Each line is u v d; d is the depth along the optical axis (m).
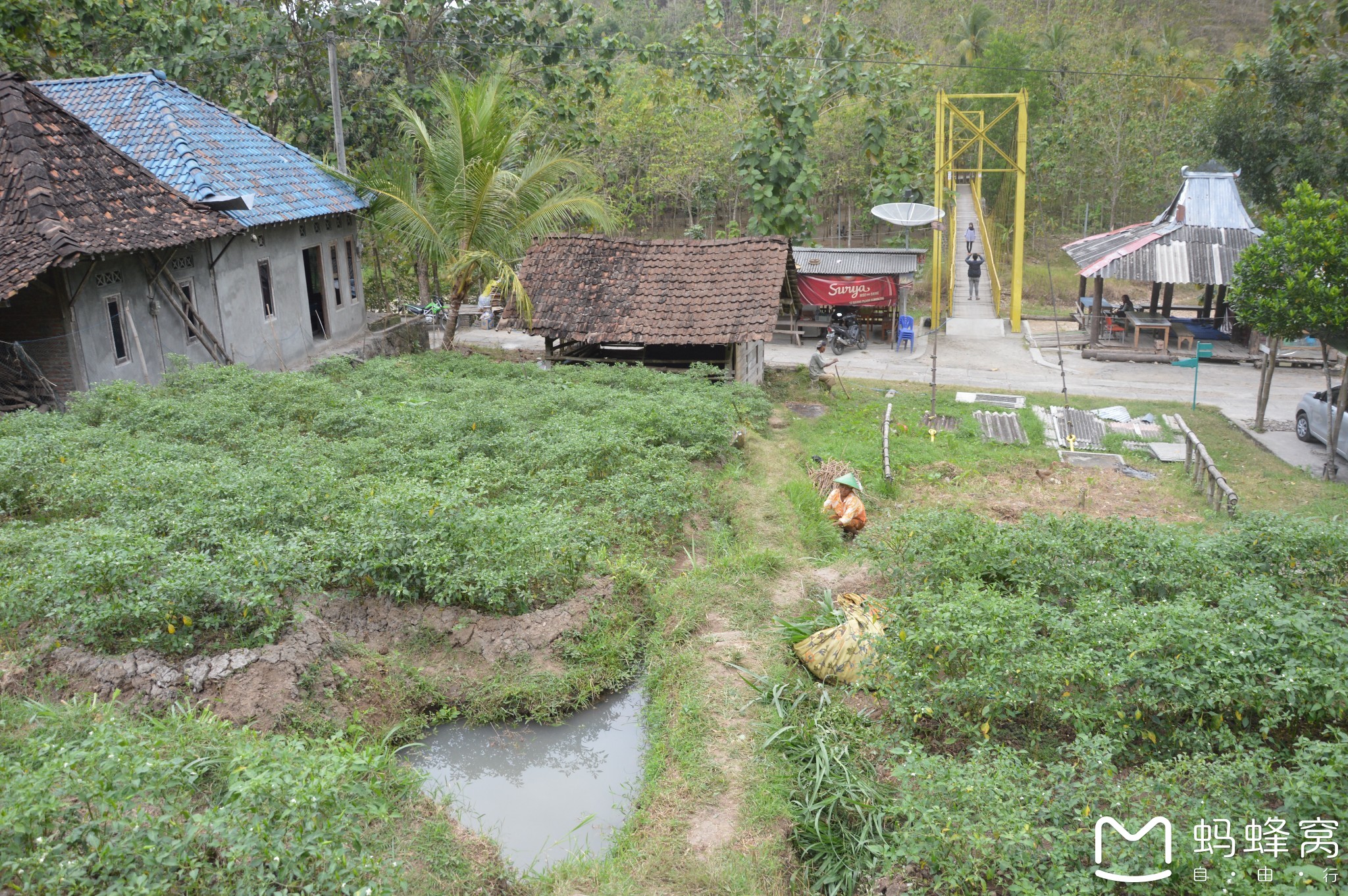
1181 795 6.19
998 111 43.62
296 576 8.66
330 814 5.65
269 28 26.73
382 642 9.17
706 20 28.97
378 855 6.02
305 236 22.86
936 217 20.52
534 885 6.43
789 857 6.72
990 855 5.73
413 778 7.00
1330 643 7.26
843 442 19.08
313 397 15.47
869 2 28.88
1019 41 45.00
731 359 21.80
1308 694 6.95
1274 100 29.23
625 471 12.92
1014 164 31.50
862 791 7.02
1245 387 25.09
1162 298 38.81
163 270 17.23
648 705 8.88
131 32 27.19
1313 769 6.03
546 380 18.66
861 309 31.31
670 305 21.53
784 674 8.85
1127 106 41.56
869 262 30.34
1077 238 47.03
